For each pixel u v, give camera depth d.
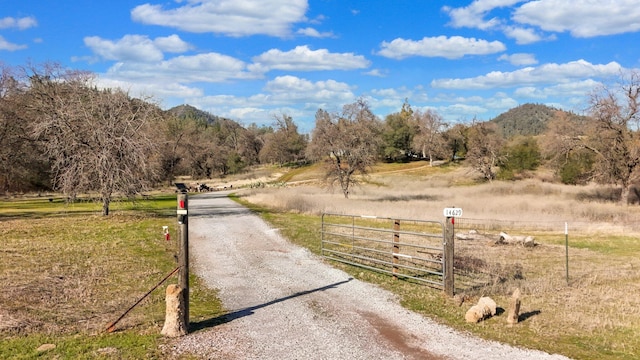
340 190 51.19
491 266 14.31
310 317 9.59
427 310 10.01
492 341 8.13
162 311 9.84
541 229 23.39
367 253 16.56
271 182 77.38
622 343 7.98
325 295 11.30
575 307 10.26
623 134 35.12
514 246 18.31
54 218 27.34
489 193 47.19
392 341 8.20
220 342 8.09
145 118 26.81
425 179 68.12
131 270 13.61
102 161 24.91
